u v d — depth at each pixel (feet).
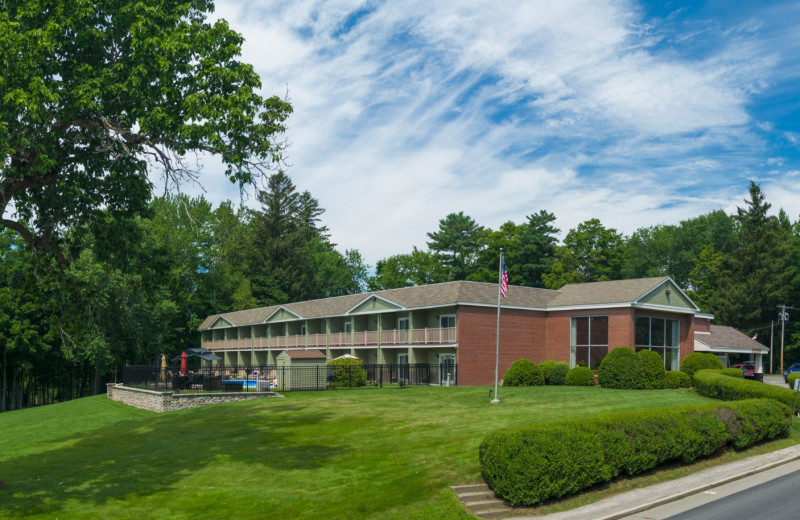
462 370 133.90
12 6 55.52
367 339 163.63
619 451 51.24
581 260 267.18
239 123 55.21
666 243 302.66
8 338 171.12
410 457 57.88
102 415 107.55
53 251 68.03
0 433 98.68
